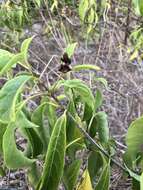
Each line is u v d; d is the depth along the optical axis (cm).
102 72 71
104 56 79
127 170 27
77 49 79
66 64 27
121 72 72
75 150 28
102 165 28
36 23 84
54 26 75
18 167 24
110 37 74
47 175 24
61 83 25
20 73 24
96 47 79
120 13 78
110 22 74
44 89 27
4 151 23
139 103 65
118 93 66
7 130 23
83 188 26
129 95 66
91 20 72
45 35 82
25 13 77
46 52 77
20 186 50
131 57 67
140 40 64
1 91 23
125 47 73
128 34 72
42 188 24
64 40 74
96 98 28
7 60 24
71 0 81
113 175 45
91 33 79
